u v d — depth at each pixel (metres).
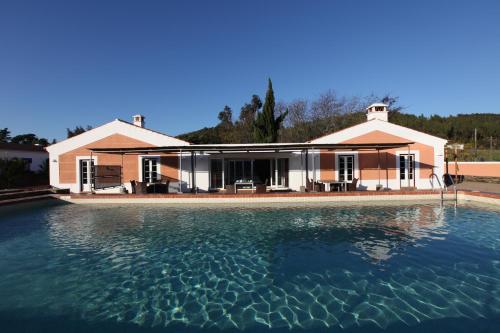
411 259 7.75
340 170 20.73
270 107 29.66
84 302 5.68
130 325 4.91
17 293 6.05
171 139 20.80
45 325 4.91
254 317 5.14
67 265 7.57
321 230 10.77
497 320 4.93
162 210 14.76
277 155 21.30
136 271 7.19
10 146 31.61
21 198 16.42
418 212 13.61
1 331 4.73
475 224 11.31
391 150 20.70
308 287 6.25
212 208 15.11
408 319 5.00
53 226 11.64
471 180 25.70
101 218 13.07
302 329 4.76
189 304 5.60
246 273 7.03
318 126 42.22
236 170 21.72
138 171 20.88
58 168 21.00
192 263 7.69
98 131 20.97
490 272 6.87
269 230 10.85
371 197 16.47
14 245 9.22
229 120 54.84
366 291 6.03
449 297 5.74
